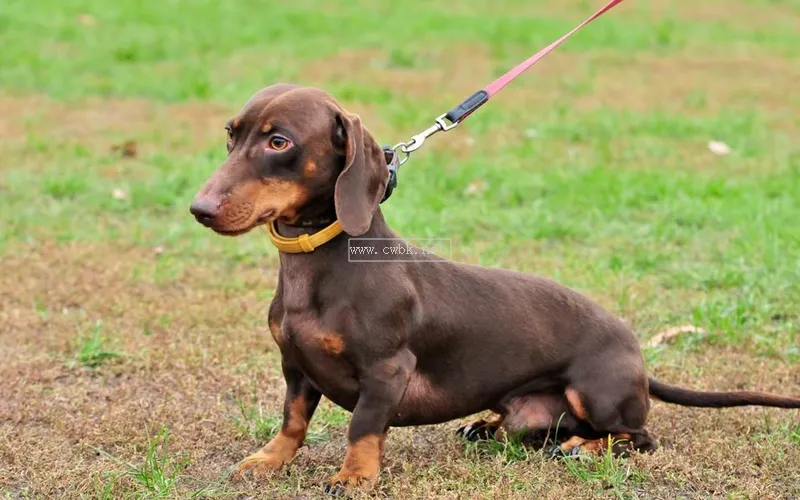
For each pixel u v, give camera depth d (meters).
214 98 17.11
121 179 12.60
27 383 7.16
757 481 5.71
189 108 16.47
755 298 9.02
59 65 18.88
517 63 20.28
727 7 27.66
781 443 6.21
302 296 5.44
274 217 5.21
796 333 8.25
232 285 9.30
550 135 14.95
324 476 5.73
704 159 13.90
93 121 15.51
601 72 19.86
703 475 5.82
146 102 16.81
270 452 5.86
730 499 5.54
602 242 10.68
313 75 18.81
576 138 14.93
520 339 5.91
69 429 6.36
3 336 8.05
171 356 7.62
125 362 7.53
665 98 17.84
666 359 7.82
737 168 13.51
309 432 6.45
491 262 9.89
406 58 20.08
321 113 5.24
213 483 5.68
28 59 19.08
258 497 5.50
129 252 10.20
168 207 11.73
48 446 6.12
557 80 19.08
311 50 20.98
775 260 9.82
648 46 22.42
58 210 11.30
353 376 5.55
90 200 11.71
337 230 5.39
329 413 6.75
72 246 10.24
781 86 18.98
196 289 9.23
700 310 8.53
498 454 5.95
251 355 7.72
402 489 5.54
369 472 5.49
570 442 6.04
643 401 6.04
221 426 6.48
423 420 5.93
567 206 11.66
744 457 5.99
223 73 18.86
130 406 6.78
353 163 5.22
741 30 24.48
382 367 5.45
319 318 5.43
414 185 12.30
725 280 9.49
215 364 7.55
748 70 20.33
